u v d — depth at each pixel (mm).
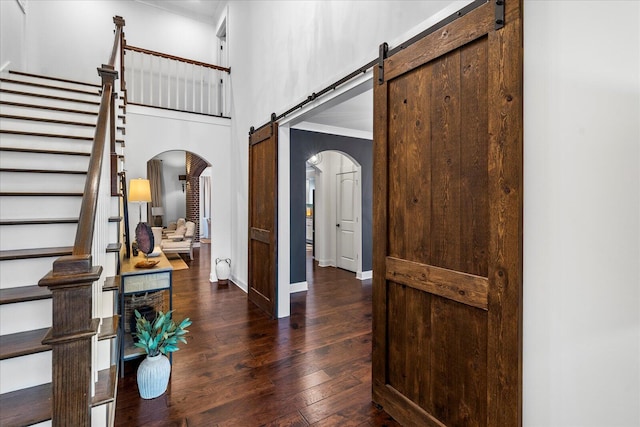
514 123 1291
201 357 2703
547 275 1229
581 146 1137
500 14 1332
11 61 4176
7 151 2453
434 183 1679
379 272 2027
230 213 5379
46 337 906
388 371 1991
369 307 4051
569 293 1174
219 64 6723
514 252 1299
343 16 2430
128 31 6105
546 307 1233
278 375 2434
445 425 1618
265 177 3803
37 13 5355
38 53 5355
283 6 3434
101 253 1642
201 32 6746
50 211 2260
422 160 1747
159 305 2783
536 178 1257
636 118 1019
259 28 4145
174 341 2275
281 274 3656
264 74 3969
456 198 1564
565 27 1171
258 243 4016
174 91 6367
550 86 1212
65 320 924
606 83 1079
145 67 6129
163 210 10883
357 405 2082
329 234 6719
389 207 1974
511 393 1312
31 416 1296
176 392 2209
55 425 923
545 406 1239
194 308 3943
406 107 1846
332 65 2566
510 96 1301
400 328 1902
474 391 1479
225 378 2387
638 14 1013
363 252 5566
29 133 2775
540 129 1242
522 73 1278
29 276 1856
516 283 1293
